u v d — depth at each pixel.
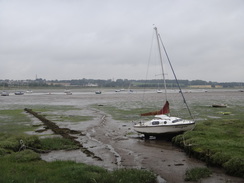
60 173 15.28
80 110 62.06
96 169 16.14
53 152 22.44
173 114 50.31
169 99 109.94
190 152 20.73
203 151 19.72
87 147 24.53
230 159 17.09
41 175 14.76
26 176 14.41
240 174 15.89
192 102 87.19
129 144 25.80
